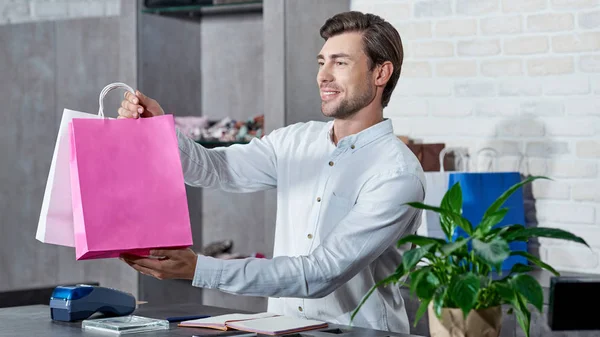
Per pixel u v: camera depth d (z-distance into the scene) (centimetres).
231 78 488
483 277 186
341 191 270
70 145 222
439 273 193
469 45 412
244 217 489
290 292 244
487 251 179
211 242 500
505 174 388
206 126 468
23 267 548
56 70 526
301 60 425
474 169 412
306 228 276
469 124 414
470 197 383
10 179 550
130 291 486
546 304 334
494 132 407
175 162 223
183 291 489
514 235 188
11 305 342
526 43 397
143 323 228
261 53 478
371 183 261
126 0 466
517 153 401
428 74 425
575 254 387
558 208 392
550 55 392
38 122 537
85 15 521
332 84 269
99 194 215
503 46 404
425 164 409
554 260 392
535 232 187
